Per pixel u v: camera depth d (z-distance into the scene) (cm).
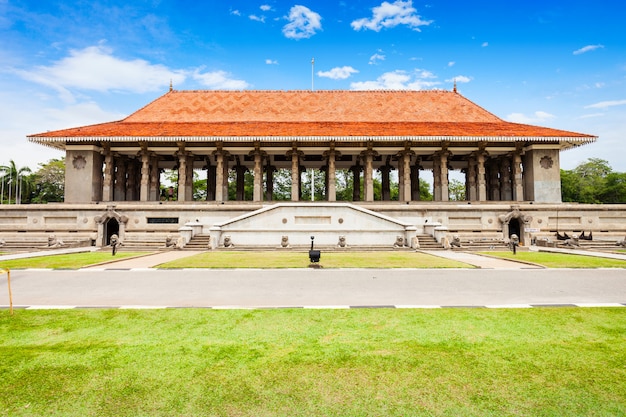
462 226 2992
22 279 1305
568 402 453
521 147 3428
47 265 1656
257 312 845
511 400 457
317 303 937
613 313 836
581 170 7281
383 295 1032
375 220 2591
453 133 3241
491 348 621
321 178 6681
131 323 761
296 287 1148
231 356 587
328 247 2447
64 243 2678
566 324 752
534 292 1075
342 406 443
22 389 486
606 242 2716
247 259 1866
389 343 643
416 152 3572
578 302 948
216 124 3469
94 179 3297
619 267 1567
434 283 1215
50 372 533
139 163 4038
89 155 3297
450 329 718
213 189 4162
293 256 2011
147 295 1038
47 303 945
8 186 6394
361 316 809
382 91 4075
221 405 445
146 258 1947
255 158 3400
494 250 2434
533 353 600
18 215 2978
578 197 6600
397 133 3225
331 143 3356
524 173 3512
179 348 621
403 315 817
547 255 2086
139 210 2977
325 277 1334
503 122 3622
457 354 595
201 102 3878
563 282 1234
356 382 503
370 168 3419
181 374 525
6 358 581
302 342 648
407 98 3972
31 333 700
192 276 1361
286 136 3167
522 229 2909
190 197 3444
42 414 429
